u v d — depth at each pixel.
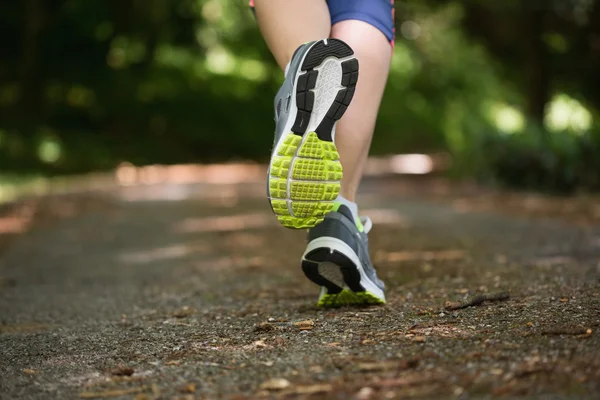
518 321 3.85
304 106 4.05
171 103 39.78
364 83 4.56
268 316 4.76
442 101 48.19
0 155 28.16
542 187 19.06
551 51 24.31
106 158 32.38
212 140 38.19
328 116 4.09
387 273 6.78
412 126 45.16
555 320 3.79
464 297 4.93
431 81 49.22
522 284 5.45
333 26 4.67
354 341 3.66
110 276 8.03
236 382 3.09
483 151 20.62
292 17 4.38
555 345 3.24
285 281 6.88
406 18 38.28
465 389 2.78
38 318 5.57
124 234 12.32
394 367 3.10
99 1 35.44
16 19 34.47
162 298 6.33
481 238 9.66
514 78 36.19
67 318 5.51
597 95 26.77
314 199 4.21
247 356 3.54
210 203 17.94
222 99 41.75
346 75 4.06
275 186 4.15
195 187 23.48
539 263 6.88
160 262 9.01
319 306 4.98
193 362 3.50
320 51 4.01
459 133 39.41
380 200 17.38
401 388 2.84
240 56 48.31
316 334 3.93
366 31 4.59
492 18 26.20
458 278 6.20
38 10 33.94
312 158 4.11
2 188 22.00
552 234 9.68
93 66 37.22
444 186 21.02
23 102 34.12
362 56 4.55
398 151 42.38
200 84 42.66
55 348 4.15
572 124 21.09
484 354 3.19
